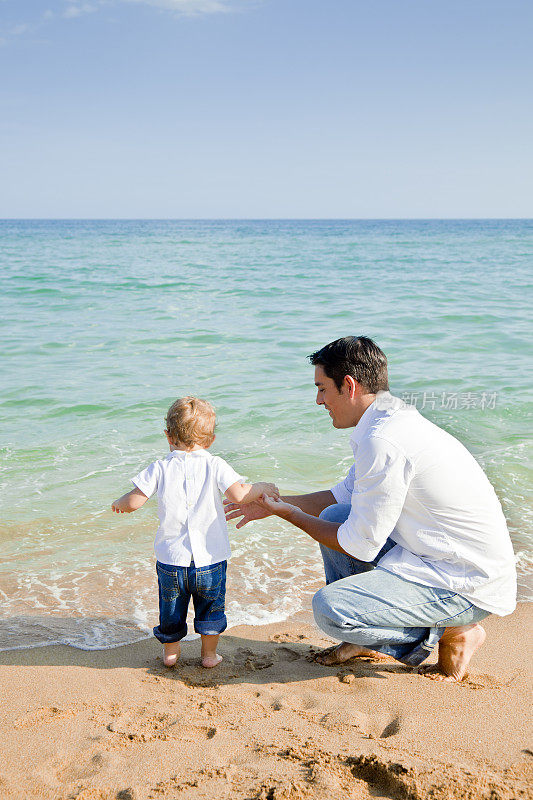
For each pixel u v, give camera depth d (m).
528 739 2.31
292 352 10.92
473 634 2.80
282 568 4.23
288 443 6.55
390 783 2.01
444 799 1.92
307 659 3.09
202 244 51.81
